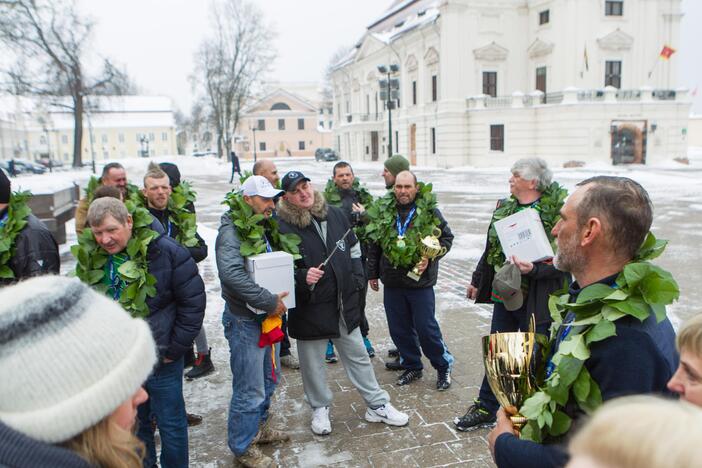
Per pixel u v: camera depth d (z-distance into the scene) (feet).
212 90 175.01
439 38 126.93
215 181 103.30
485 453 11.83
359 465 11.59
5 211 11.22
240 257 11.48
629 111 115.55
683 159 119.24
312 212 12.59
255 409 11.63
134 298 9.57
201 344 16.47
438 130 129.90
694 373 4.53
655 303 5.21
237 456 11.59
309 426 13.37
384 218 14.98
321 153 186.70
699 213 48.34
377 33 169.58
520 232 11.38
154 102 274.77
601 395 5.26
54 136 255.50
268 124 260.42
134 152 264.52
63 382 3.59
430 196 14.83
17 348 3.55
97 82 131.64
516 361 6.66
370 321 21.22
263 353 11.73
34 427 3.49
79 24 111.24
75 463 3.57
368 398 13.25
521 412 6.03
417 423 13.26
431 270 14.64
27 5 83.87
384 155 168.25
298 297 12.26
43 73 104.68
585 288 5.76
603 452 2.45
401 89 151.23
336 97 208.33
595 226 5.87
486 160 123.44
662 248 5.97
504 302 11.68
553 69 120.26
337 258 12.54
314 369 12.89
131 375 3.92
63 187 35.53
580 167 113.09
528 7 125.39
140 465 4.11
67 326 3.72
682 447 2.26
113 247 9.80
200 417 13.83
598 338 5.24
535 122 121.49
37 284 3.98
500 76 127.03
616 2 117.29
